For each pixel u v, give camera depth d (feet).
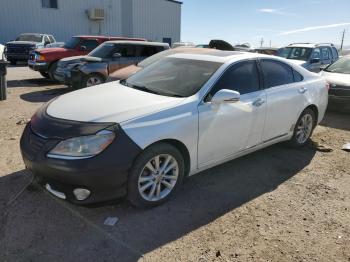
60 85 38.24
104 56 33.40
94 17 86.07
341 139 19.99
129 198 10.74
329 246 9.95
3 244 9.36
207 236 10.14
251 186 13.43
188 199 12.19
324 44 43.42
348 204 12.37
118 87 13.99
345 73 27.71
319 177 14.53
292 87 16.02
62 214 10.85
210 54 14.90
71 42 41.29
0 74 27.71
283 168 15.31
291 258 9.37
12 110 24.64
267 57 15.37
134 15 96.22
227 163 15.61
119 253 9.23
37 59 38.60
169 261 9.03
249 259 9.25
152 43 36.24
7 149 16.06
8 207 11.10
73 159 9.64
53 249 9.26
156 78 14.06
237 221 10.98
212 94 12.53
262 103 14.20
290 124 16.34
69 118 10.64
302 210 11.82
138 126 10.44
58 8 82.58
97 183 9.82
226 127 12.86
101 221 10.61
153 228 10.39
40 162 9.97
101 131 9.93
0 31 75.97
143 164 10.63
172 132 11.07
